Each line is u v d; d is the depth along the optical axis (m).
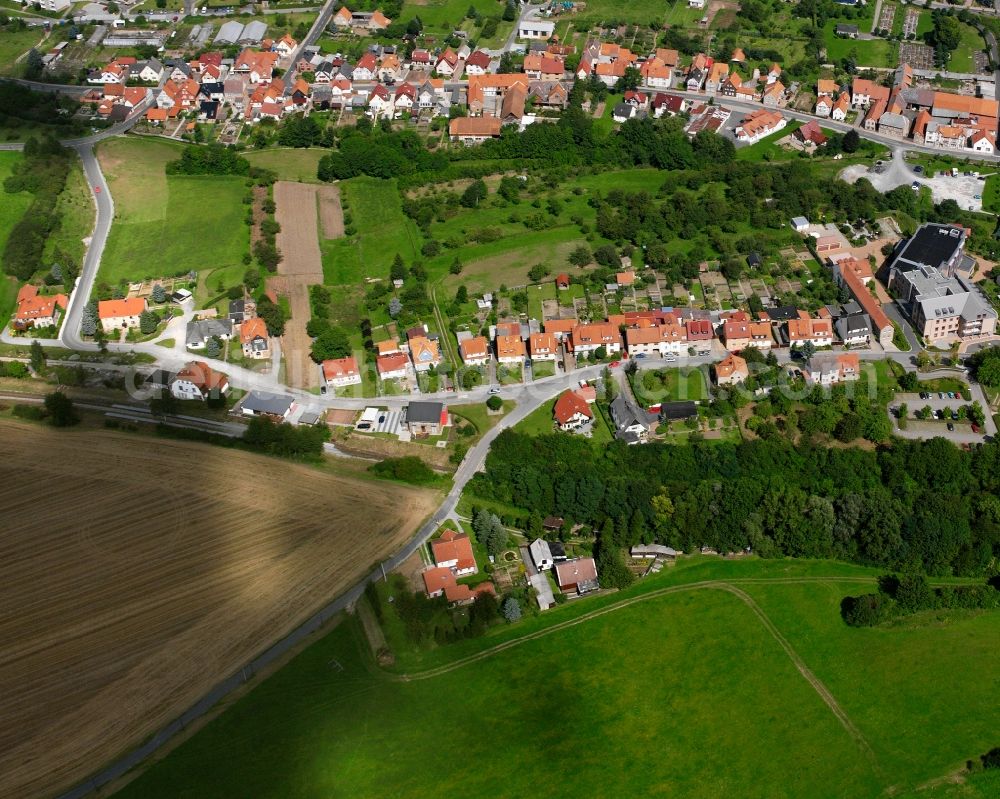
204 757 199.00
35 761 197.50
